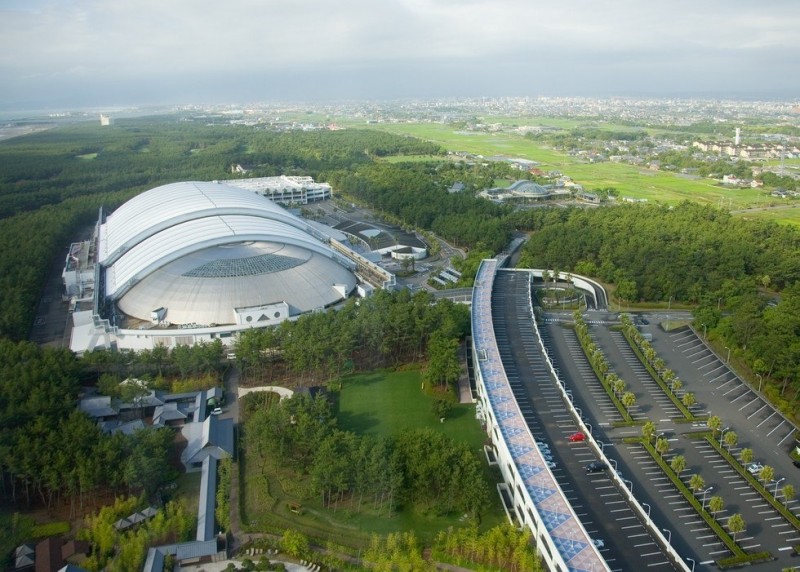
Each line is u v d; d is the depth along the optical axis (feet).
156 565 340.59
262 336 581.94
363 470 405.80
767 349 577.02
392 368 605.73
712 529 386.32
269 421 451.12
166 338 619.26
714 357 643.45
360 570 352.49
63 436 421.59
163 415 502.38
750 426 515.09
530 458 423.64
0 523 376.89
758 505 413.18
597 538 370.73
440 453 416.87
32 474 395.75
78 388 515.91
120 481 401.49
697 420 522.06
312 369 590.96
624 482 419.95
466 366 615.98
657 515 398.21
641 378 597.93
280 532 382.42
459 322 654.94
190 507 405.59
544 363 613.93
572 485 423.23
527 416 513.86
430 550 371.35
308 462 442.91
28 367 513.04
